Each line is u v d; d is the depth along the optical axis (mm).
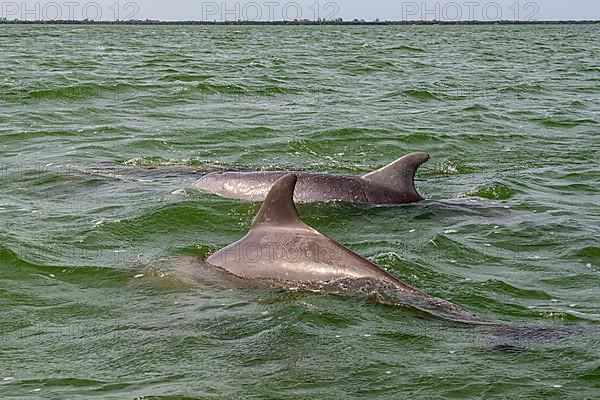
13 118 23719
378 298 9898
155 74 36125
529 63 51375
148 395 7785
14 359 8594
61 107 26094
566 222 14242
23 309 9906
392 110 27938
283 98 30125
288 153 20484
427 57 54031
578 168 19438
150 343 8930
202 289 10297
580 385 8148
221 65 42438
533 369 8445
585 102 31469
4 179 16328
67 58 44750
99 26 160125
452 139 22734
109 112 25562
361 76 39125
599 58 57812
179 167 17875
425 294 10102
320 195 14953
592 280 11461
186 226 13531
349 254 10422
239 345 8867
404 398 7875
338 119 25250
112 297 10258
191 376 8195
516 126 25391
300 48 61469
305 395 7863
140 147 20438
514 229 13750
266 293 10117
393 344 8938
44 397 7777
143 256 11789
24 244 12070
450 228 13727
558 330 9359
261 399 7770
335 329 9242
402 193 15344
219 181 15469
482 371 8383
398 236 13234
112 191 15570
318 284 10188
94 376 8227
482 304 10445
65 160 18531
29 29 117625
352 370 8367
